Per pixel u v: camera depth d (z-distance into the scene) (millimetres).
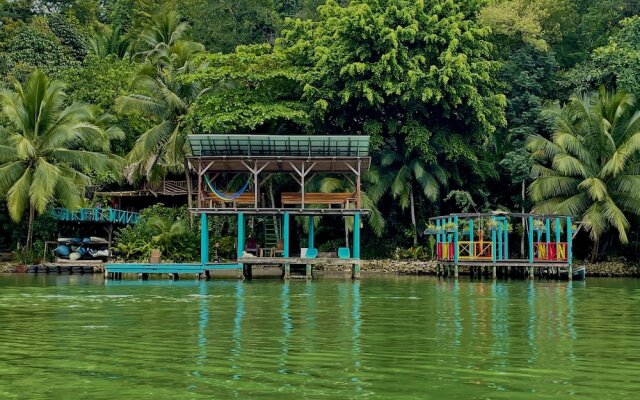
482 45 41938
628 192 38719
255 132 42094
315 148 34500
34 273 39719
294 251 45375
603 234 42062
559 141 38906
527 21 45031
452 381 10445
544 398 9508
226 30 54281
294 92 42062
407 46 41250
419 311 19281
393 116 42531
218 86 41844
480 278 35188
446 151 41312
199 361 11891
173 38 52438
